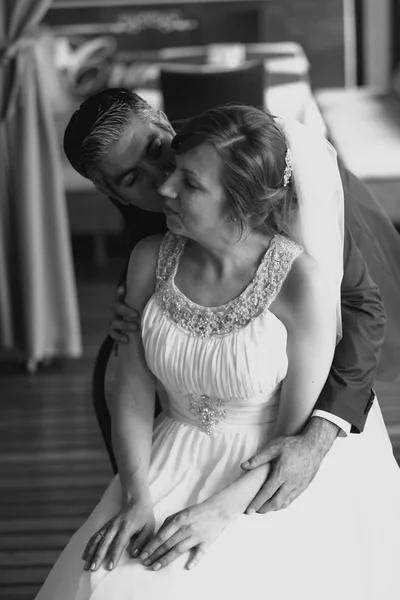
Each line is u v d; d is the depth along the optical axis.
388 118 6.41
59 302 4.37
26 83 4.07
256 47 7.13
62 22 7.50
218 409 1.82
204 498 1.76
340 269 1.86
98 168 1.88
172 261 1.82
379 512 1.92
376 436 2.07
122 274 2.19
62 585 1.69
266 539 1.70
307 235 1.83
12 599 2.77
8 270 4.31
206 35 7.59
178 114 5.17
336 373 1.84
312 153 1.83
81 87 7.05
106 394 4.16
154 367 1.81
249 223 1.70
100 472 3.53
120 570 1.66
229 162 1.61
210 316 1.74
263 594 1.63
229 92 5.08
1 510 3.29
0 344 4.40
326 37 7.63
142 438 1.87
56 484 3.46
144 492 1.78
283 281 1.73
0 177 4.18
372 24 7.70
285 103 5.36
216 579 1.63
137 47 7.54
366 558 1.88
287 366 1.75
